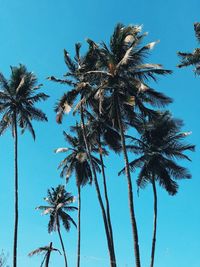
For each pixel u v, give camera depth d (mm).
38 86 42312
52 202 67312
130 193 29250
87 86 35906
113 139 40938
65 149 49812
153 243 40875
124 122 34031
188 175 42406
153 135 42656
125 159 30312
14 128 41531
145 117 33344
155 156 42062
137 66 31688
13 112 41688
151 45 31766
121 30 32594
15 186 39969
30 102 42125
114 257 33875
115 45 32500
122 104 32250
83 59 38031
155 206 42062
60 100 37156
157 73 31875
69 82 38312
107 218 37938
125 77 31656
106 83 31719
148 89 30547
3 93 41562
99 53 32344
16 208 39312
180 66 36000
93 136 40688
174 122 42688
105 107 33531
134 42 32094
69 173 50125
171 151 42688
